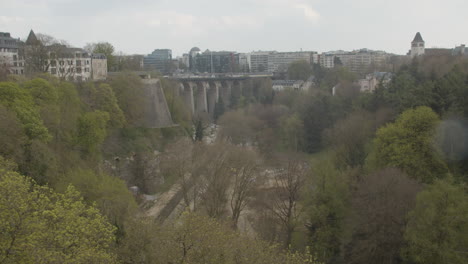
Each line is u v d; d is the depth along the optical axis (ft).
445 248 176.14
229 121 546.26
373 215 201.87
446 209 179.73
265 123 574.56
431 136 256.73
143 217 173.17
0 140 202.28
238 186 288.92
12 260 107.14
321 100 514.68
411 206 204.74
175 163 305.73
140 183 347.56
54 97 290.15
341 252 225.15
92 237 128.06
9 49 469.57
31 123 233.96
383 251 201.36
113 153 370.53
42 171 217.15
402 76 433.07
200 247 137.69
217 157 304.71
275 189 296.92
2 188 113.39
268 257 142.72
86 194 198.59
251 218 284.82
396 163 255.70
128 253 149.89
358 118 374.84
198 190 297.12
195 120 634.02
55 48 436.35
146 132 449.89
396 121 287.69
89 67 526.98
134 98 441.68
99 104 388.57
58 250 114.21
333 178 232.73
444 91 295.28
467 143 252.62
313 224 233.35
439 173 255.50
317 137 488.85
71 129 307.17
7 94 246.06
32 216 117.19
